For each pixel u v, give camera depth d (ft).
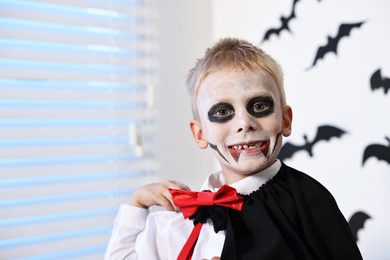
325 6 3.32
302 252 2.00
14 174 3.62
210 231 2.28
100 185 4.00
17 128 3.63
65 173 3.83
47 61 3.76
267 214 2.08
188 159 4.40
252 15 4.01
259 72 2.21
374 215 3.02
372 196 3.02
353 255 2.09
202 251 2.26
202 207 2.30
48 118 3.76
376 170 2.99
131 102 4.18
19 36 3.63
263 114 2.17
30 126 3.70
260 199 2.16
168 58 4.29
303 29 3.50
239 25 4.18
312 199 2.18
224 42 2.45
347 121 3.18
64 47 3.86
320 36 3.36
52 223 3.78
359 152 3.10
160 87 4.25
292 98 3.63
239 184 2.24
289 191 2.20
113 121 4.08
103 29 4.03
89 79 3.94
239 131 2.15
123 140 4.14
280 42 3.72
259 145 2.17
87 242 3.93
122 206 2.83
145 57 4.20
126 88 4.16
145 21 4.19
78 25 3.89
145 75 4.21
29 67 3.71
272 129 2.18
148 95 4.17
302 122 3.54
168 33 4.29
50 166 3.77
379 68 2.96
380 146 2.96
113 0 4.06
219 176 2.53
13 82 3.66
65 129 3.83
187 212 2.32
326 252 2.07
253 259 1.97
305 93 3.50
